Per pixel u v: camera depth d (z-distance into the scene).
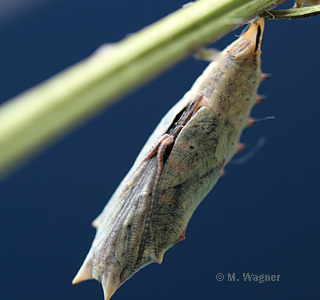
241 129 0.10
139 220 0.10
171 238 0.10
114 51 0.05
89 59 0.05
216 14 0.06
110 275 0.10
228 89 0.10
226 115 0.10
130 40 0.05
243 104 0.10
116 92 0.05
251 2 0.08
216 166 0.10
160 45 0.05
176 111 0.10
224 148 0.10
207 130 0.10
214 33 0.06
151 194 0.10
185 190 0.10
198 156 0.10
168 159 0.10
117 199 0.10
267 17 0.09
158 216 0.10
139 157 0.10
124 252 0.10
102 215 0.10
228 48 0.10
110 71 0.05
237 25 0.08
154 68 0.05
